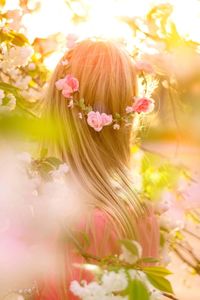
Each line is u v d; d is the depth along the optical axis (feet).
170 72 6.71
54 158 4.83
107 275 4.48
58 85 5.81
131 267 4.46
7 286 4.52
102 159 5.89
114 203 5.63
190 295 13.47
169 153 8.22
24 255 4.47
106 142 5.96
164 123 7.75
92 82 5.91
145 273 4.42
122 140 6.07
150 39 7.23
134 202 5.87
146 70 6.21
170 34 7.24
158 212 7.49
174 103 7.26
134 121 6.40
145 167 8.55
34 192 4.52
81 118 5.89
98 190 5.66
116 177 5.89
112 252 5.44
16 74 6.43
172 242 8.18
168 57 6.77
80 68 5.97
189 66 6.16
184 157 8.23
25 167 4.35
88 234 5.36
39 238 4.67
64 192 4.90
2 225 4.25
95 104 5.91
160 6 7.43
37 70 7.34
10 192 4.08
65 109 5.94
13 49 6.09
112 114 5.96
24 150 4.26
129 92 6.04
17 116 3.16
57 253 5.06
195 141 7.38
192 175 8.68
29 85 7.38
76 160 5.77
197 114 6.44
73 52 6.10
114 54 6.07
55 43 7.29
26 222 4.39
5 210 4.20
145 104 5.96
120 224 5.54
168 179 8.62
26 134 3.11
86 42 6.15
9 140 3.22
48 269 4.95
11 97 4.92
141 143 8.28
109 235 5.42
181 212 8.74
